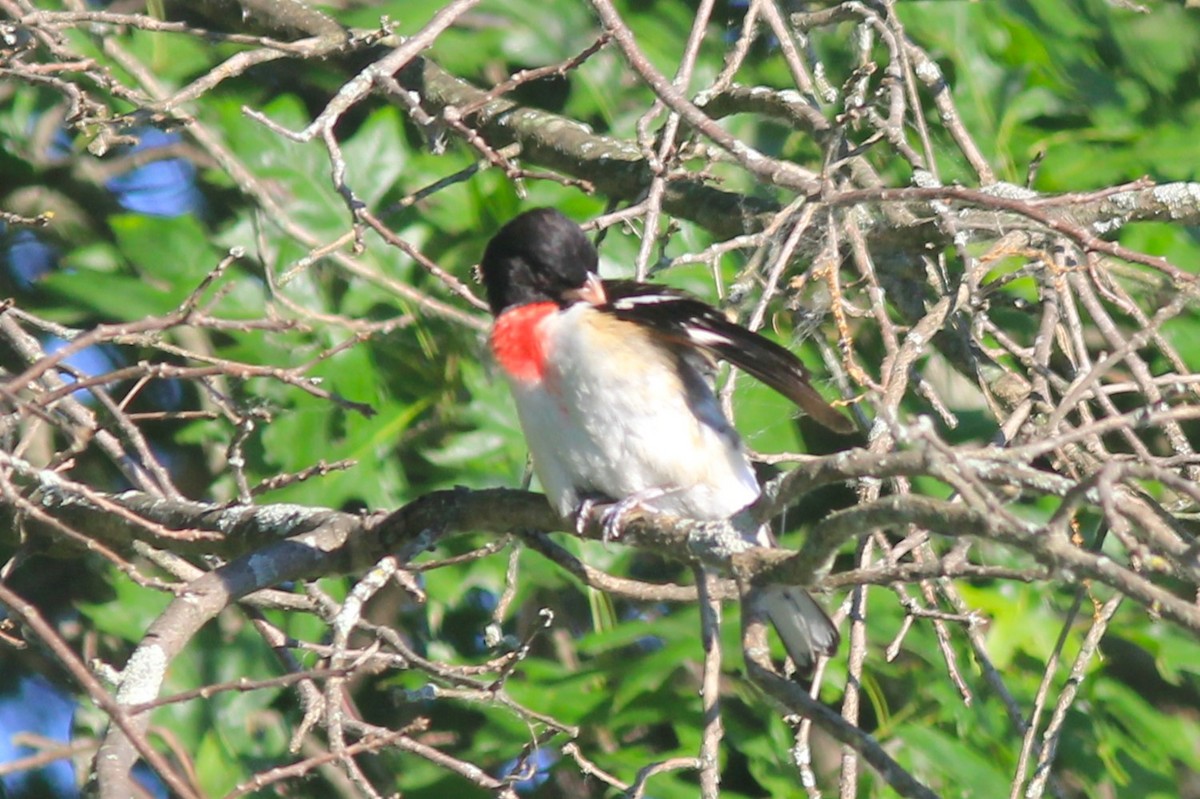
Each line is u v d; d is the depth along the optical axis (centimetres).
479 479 1034
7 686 1120
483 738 984
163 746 991
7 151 1130
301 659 1005
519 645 788
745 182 1105
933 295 955
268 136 1102
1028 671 1003
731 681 1013
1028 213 674
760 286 970
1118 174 1109
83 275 1052
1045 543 496
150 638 670
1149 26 1166
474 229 1095
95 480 1099
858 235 789
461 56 1130
